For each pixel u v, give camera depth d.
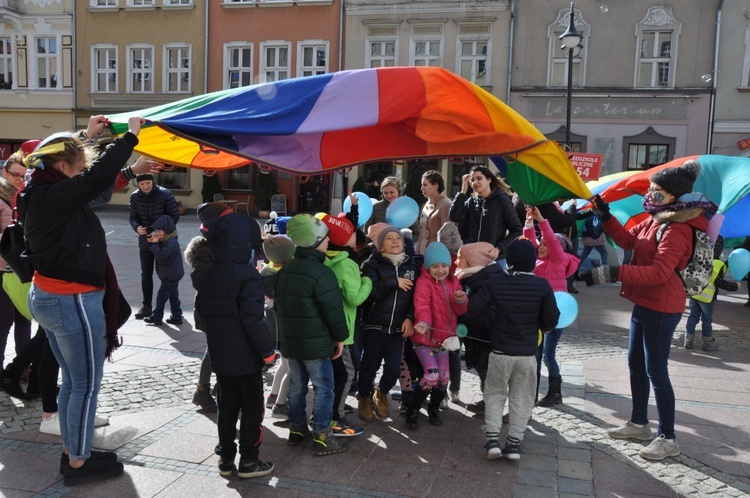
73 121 26.78
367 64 24.30
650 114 22.02
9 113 27.12
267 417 4.79
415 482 3.79
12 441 4.25
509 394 4.11
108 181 3.32
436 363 4.54
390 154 4.05
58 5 26.30
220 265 3.72
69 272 3.44
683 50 21.58
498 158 4.27
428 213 6.48
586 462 4.09
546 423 4.79
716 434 4.57
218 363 3.67
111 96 26.42
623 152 22.34
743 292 11.04
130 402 5.00
